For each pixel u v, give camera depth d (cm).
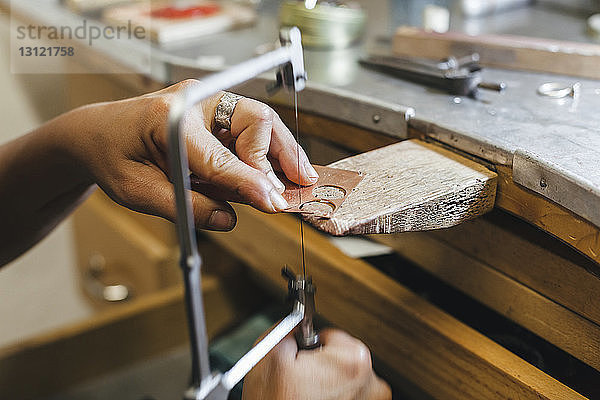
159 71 91
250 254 92
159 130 53
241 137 55
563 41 87
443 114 66
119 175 57
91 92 116
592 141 59
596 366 58
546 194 54
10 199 67
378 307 69
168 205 56
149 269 116
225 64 89
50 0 119
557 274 58
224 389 38
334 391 49
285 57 48
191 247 35
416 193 53
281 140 55
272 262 88
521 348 67
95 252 134
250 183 49
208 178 51
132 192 57
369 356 51
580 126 63
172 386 98
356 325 73
